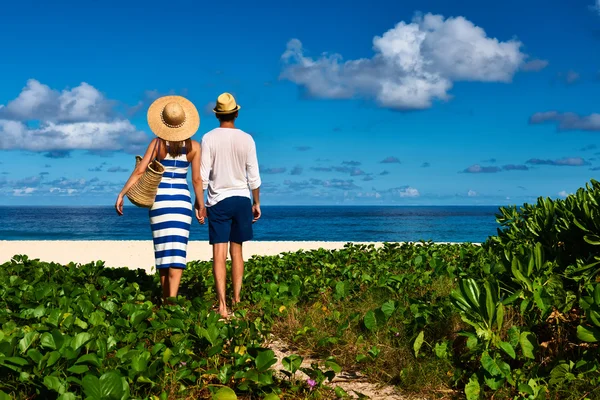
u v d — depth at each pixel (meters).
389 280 5.87
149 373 3.19
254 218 5.98
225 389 3.10
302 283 6.27
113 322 4.20
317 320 4.98
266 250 18.52
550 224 5.40
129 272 6.99
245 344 4.04
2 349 3.13
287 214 137.00
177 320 4.11
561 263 4.86
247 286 6.47
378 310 4.34
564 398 3.18
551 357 3.50
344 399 3.38
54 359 3.06
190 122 5.42
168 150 5.36
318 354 4.32
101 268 6.98
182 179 5.48
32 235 49.75
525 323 3.77
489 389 3.33
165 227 5.37
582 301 3.51
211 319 4.14
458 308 3.64
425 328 4.16
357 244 9.68
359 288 5.98
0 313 4.44
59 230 59.31
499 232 6.77
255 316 5.41
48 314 4.40
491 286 3.64
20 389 3.11
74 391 3.00
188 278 7.65
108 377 2.76
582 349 3.49
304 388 3.44
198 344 3.97
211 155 5.54
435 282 6.08
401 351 3.93
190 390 3.36
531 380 3.23
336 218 103.75
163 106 5.43
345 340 4.39
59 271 6.73
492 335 3.47
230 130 5.62
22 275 6.76
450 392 3.45
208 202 5.66
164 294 5.60
